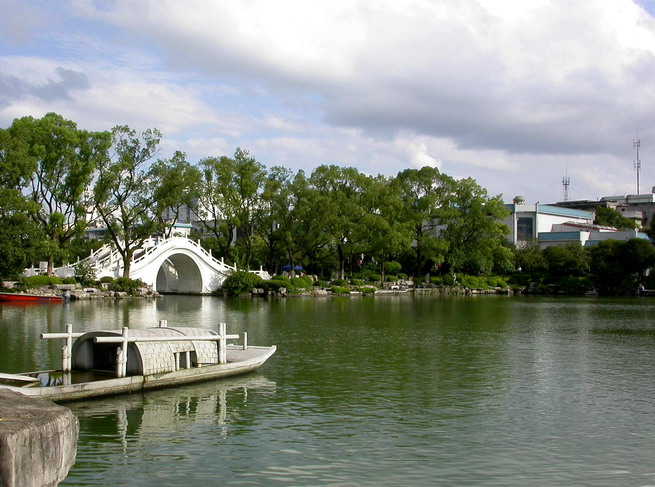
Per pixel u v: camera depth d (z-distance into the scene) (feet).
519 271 358.43
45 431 12.84
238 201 258.57
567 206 532.32
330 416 54.54
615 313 174.29
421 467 41.88
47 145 193.88
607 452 45.44
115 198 212.43
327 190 288.71
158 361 61.98
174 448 45.16
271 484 38.52
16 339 96.22
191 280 258.98
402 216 307.78
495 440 48.11
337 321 139.33
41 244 176.24
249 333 114.01
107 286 211.20
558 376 73.97
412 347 97.09
